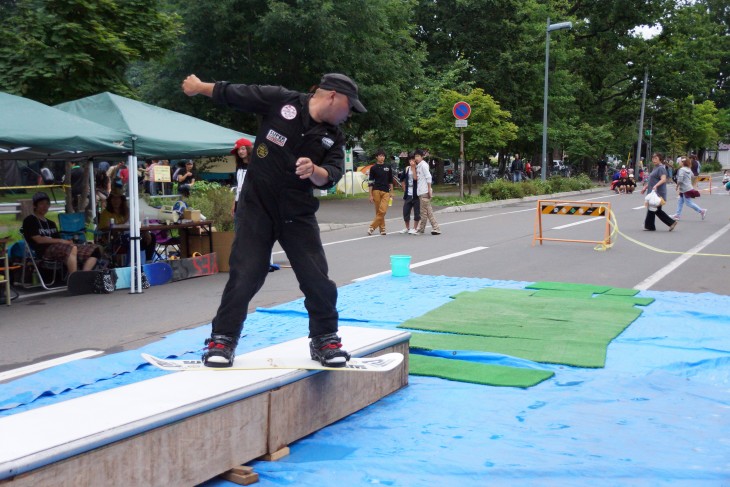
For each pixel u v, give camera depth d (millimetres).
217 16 23219
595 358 5789
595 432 4238
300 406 4062
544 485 3498
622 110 53062
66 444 2859
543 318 7277
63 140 8516
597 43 47906
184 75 24672
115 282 9703
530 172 42719
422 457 3863
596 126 47031
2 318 7973
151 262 10609
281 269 11492
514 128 27859
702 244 14148
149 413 3242
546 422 4426
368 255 12797
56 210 18766
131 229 9531
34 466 2725
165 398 3477
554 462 3764
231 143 10461
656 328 6871
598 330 6734
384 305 8070
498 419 4480
